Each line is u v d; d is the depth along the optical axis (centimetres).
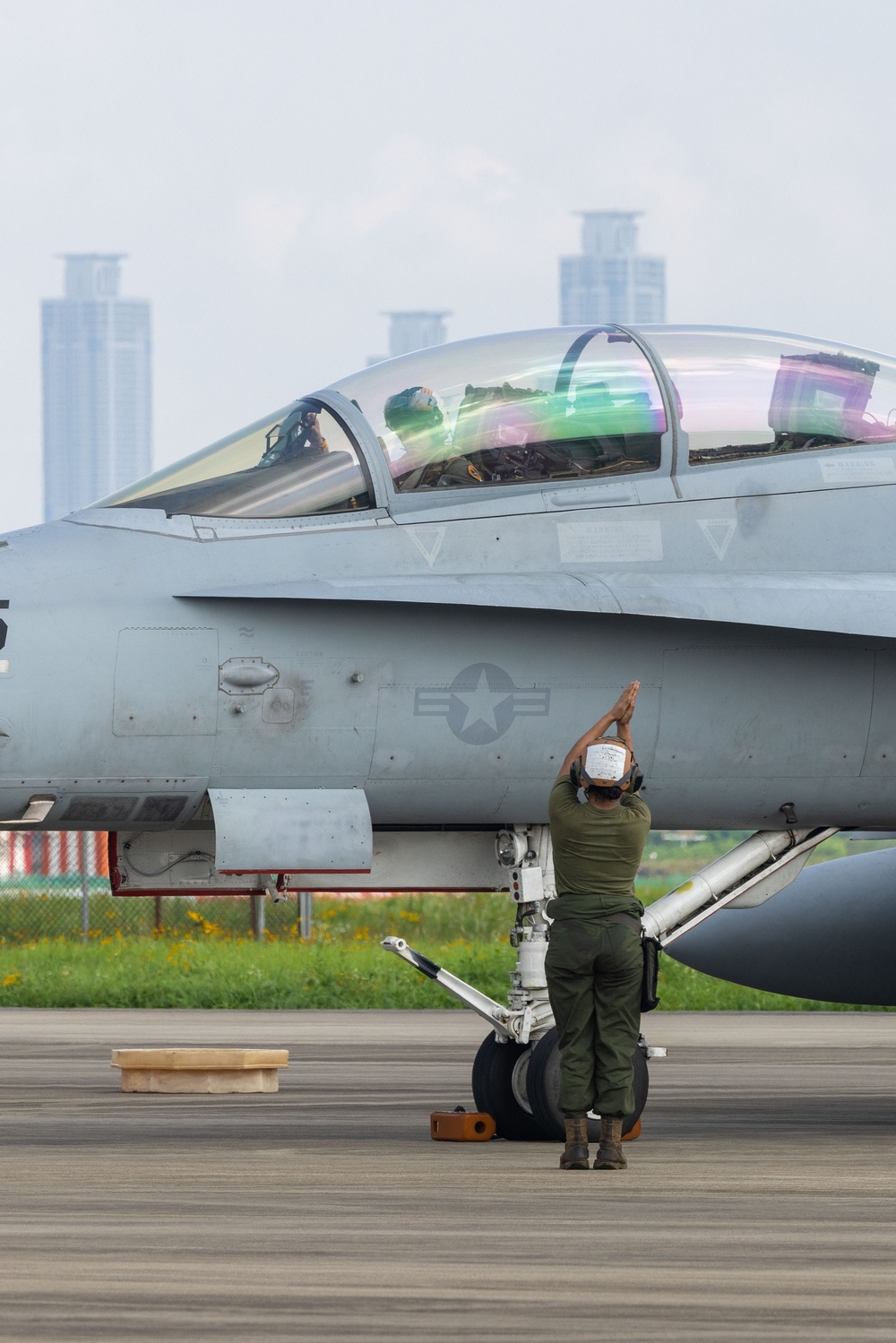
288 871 3131
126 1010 7344
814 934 4978
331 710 3167
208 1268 2055
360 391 3431
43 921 10025
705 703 3306
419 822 3316
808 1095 4397
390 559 3238
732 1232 2295
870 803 3428
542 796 3294
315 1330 1762
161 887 3334
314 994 7531
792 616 3225
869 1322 1802
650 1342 1722
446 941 9950
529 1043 3325
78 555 3153
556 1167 2944
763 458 3444
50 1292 1928
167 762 3116
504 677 3234
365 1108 3997
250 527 3244
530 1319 1812
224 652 3125
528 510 3322
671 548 3341
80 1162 3019
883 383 3612
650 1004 2906
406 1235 2270
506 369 3472
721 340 3606
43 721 3041
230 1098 4244
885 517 3447
